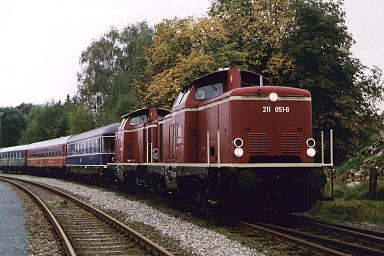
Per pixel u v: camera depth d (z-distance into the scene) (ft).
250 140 36.09
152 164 57.82
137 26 145.28
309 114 37.35
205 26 79.87
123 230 34.58
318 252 26.37
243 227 35.60
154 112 67.77
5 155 193.26
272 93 36.70
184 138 44.04
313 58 79.15
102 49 143.43
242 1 86.38
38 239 33.19
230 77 39.86
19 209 53.01
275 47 80.53
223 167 36.35
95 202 58.59
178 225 37.58
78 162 105.19
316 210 46.83
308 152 36.70
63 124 208.85
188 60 74.38
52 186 90.99
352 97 80.74
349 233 31.50
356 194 53.72
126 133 72.49
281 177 36.19
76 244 30.53
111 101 133.49
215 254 26.58
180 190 48.14
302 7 80.53
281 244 29.45
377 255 25.40
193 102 44.47
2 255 27.91
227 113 37.01
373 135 85.61
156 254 26.45
